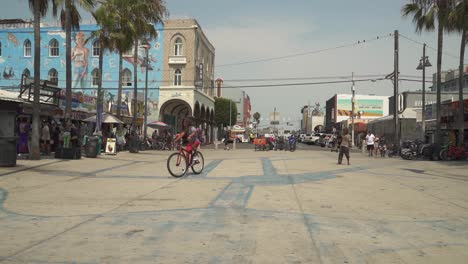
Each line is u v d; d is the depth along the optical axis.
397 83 33.16
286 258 5.02
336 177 14.01
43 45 50.16
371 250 5.45
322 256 5.14
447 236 6.30
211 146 50.97
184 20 49.66
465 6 23.22
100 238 5.78
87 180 12.27
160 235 5.97
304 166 18.19
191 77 49.56
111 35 26.22
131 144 28.11
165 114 52.22
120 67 29.16
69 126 20.70
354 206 8.63
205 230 6.28
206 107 58.28
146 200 8.87
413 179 13.91
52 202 8.55
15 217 7.11
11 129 17.00
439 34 26.14
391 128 41.47
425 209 8.48
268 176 13.86
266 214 7.55
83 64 50.19
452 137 29.42
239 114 122.25
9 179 11.97
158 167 16.81
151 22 30.81
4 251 5.16
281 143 38.56
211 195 9.62
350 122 64.50
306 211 7.95
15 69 50.19
